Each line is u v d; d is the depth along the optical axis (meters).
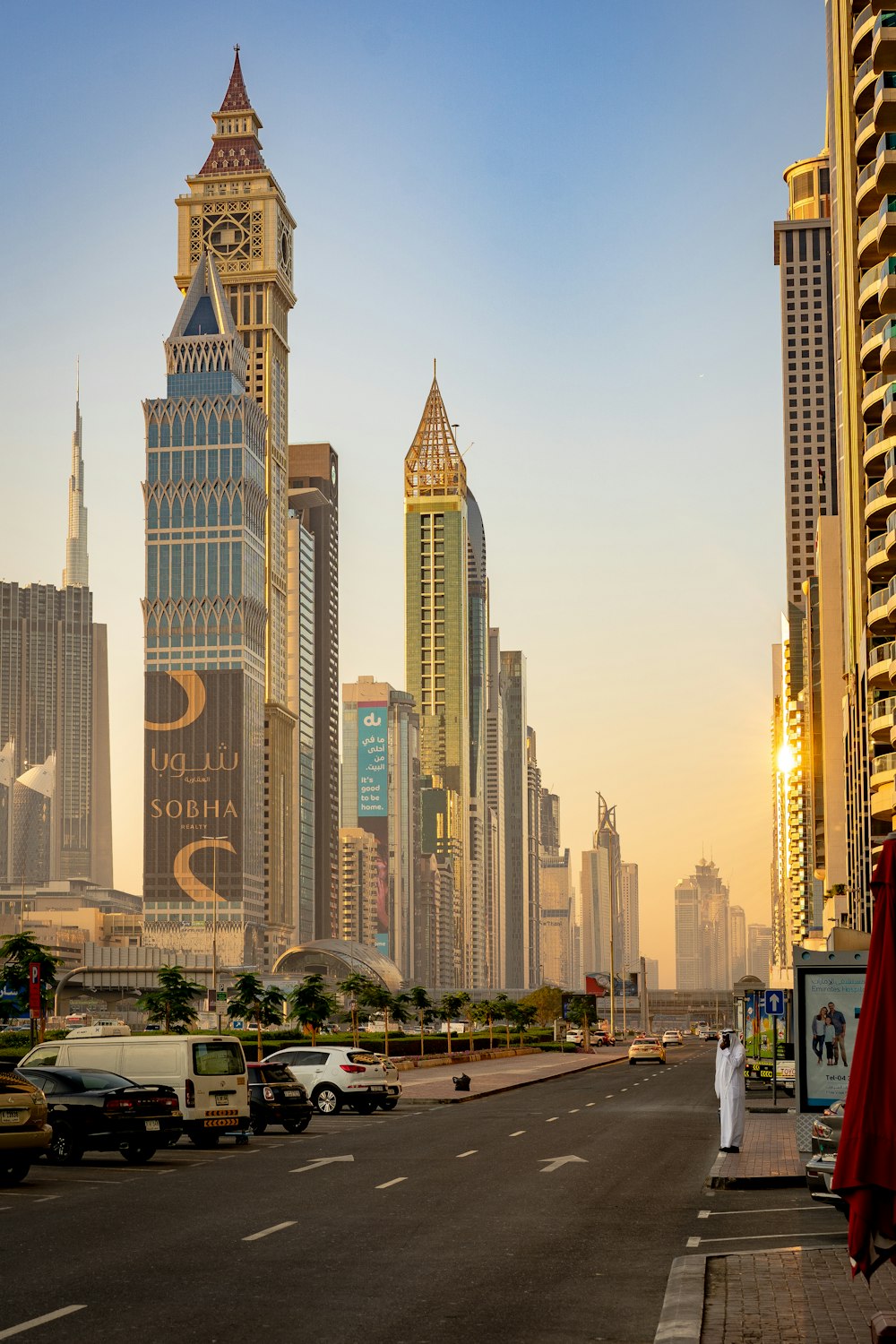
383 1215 21.52
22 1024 127.00
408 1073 81.19
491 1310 14.45
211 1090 33.53
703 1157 31.86
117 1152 33.59
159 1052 33.44
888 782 74.88
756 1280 15.91
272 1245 18.52
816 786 132.75
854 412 88.19
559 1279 16.28
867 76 80.88
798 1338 12.99
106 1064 33.75
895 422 78.00
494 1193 24.44
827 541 120.38
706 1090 65.00
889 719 76.00
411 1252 18.06
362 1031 123.25
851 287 89.00
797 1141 27.98
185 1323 13.57
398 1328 13.52
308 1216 21.39
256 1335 13.10
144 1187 25.42
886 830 77.25
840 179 91.94
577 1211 22.22
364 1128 41.28
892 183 79.44
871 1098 9.67
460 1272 16.61
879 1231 9.68
